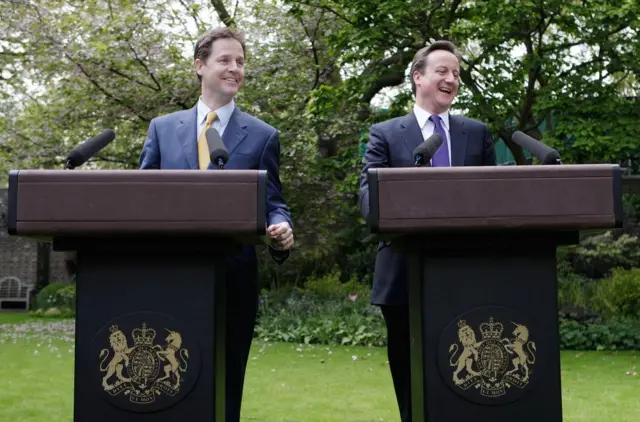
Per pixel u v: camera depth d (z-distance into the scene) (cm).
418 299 186
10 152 1008
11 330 903
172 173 171
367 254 1153
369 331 779
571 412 419
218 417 186
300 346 748
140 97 960
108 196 170
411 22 814
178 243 181
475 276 183
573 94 779
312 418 397
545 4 761
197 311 181
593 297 847
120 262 182
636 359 655
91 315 181
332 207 1033
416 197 172
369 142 281
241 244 199
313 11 933
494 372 181
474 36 810
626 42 786
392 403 442
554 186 172
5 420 385
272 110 970
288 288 1016
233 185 171
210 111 250
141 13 934
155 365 180
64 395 461
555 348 182
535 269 183
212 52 247
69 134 1017
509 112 825
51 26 947
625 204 1061
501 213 172
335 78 1021
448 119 278
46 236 176
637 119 746
